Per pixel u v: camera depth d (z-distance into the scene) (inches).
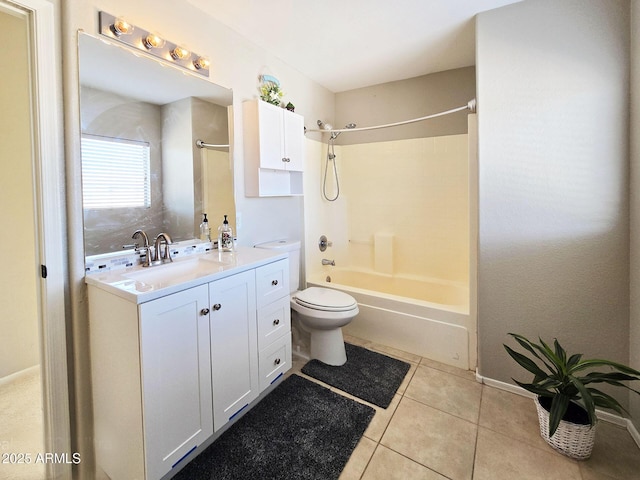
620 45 62.6
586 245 68.1
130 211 63.7
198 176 77.4
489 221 77.4
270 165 90.6
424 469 55.7
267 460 57.4
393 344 99.8
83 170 55.3
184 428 53.9
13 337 83.5
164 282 52.6
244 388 66.6
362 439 62.7
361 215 135.3
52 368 52.8
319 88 124.8
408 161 122.8
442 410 71.3
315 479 53.6
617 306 66.1
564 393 58.4
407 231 125.6
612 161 64.5
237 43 85.7
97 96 57.0
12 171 81.0
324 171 130.0
